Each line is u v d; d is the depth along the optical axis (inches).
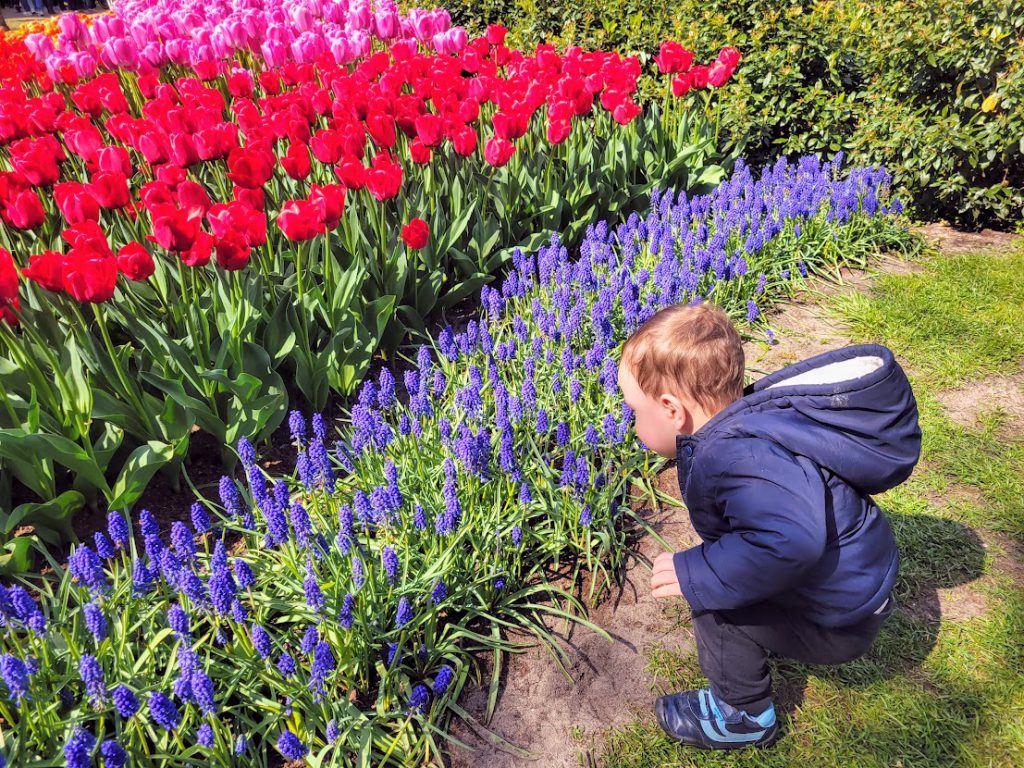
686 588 75.2
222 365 129.8
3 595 80.1
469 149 168.6
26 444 110.8
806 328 185.2
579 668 102.3
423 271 173.8
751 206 205.2
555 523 116.5
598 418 133.8
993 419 148.5
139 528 123.2
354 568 91.1
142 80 199.0
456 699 97.1
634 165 227.9
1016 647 101.1
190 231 114.1
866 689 96.6
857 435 70.6
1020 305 190.4
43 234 155.3
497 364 146.9
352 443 123.6
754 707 86.8
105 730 86.9
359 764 84.0
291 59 235.6
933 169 240.5
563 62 221.0
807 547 67.3
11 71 242.5
